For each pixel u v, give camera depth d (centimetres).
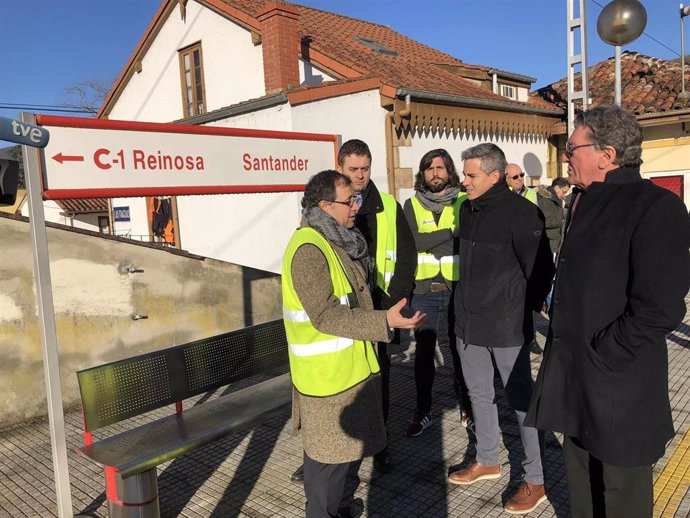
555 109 1028
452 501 304
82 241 465
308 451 233
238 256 944
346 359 232
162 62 1126
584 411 201
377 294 316
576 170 207
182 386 338
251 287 590
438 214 380
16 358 440
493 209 287
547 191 583
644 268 178
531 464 287
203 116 940
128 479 264
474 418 318
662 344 195
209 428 301
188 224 1044
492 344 288
